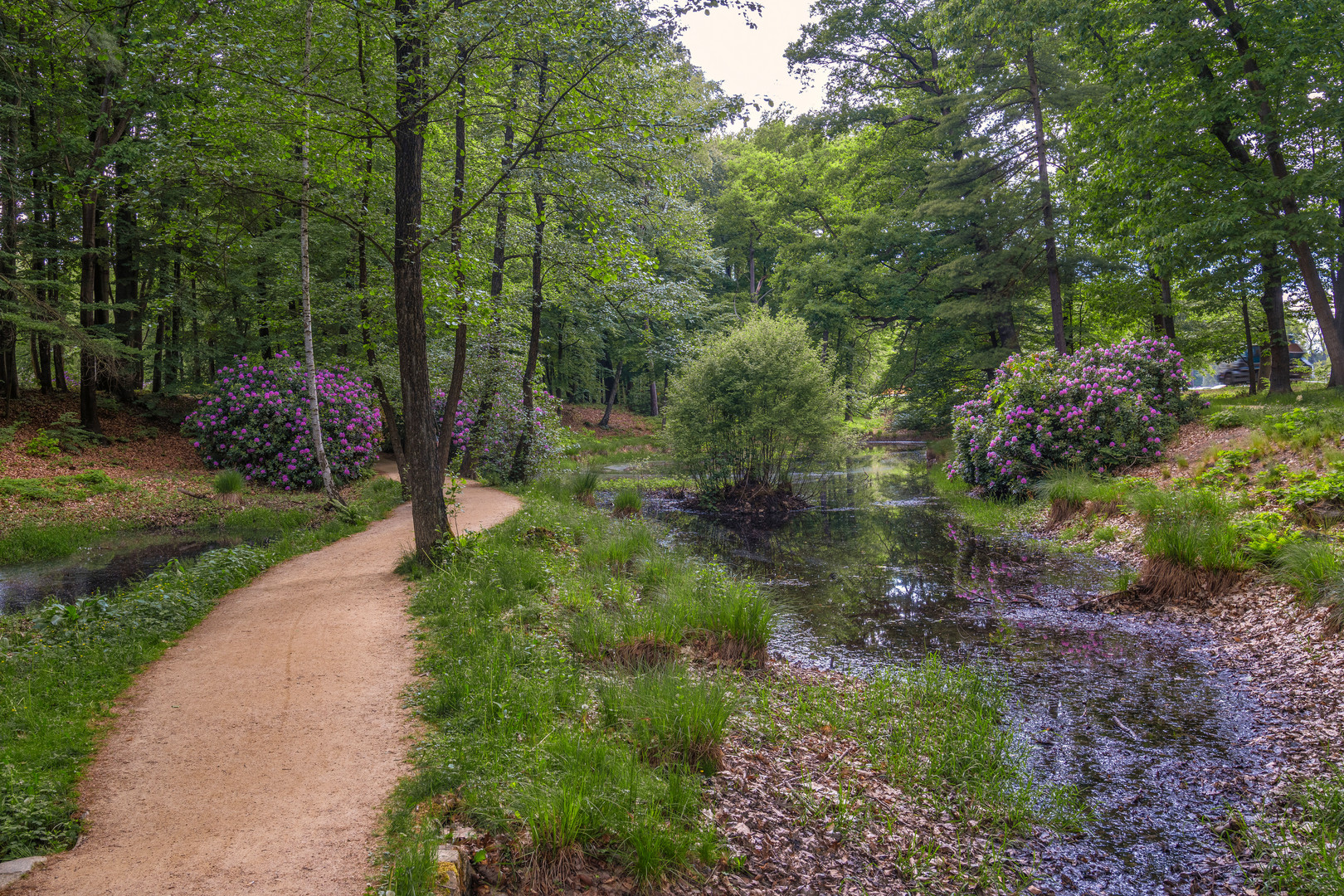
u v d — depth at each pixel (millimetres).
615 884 3434
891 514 15383
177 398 24000
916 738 5434
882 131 29938
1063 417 14555
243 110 8891
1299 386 21781
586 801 3670
